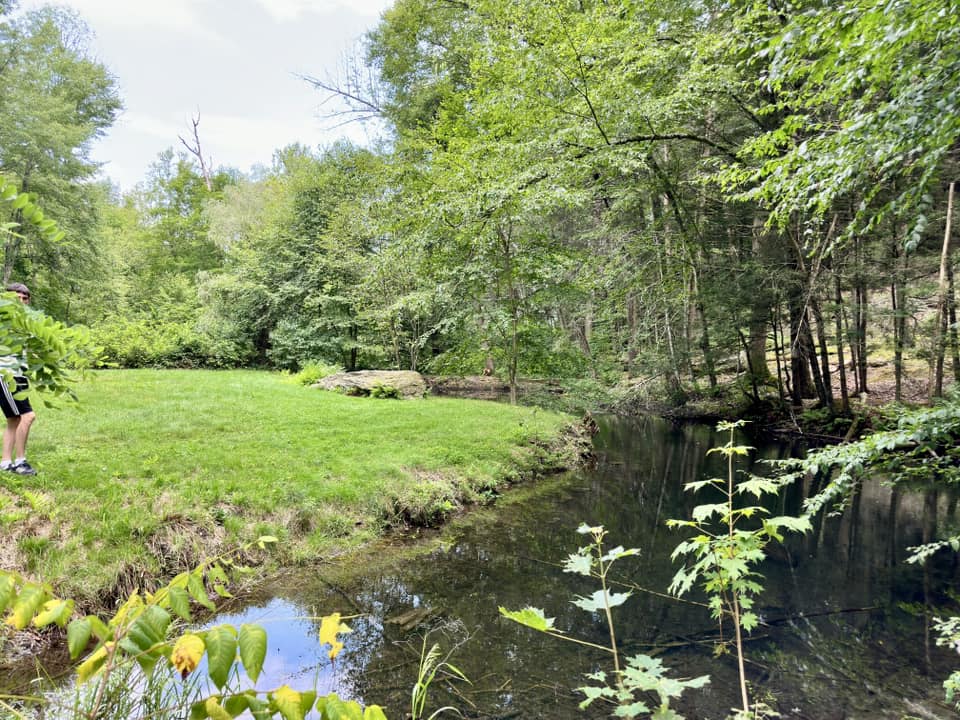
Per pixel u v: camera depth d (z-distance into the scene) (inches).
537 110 415.8
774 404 561.3
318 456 271.7
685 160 496.4
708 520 268.2
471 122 495.2
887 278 413.7
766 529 66.4
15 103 628.7
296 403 420.2
